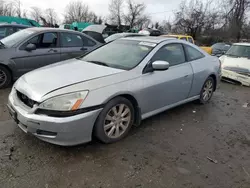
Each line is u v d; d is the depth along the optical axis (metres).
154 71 3.67
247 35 29.42
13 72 5.49
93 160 2.83
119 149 3.11
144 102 3.54
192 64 4.52
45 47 5.93
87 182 2.46
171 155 3.06
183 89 4.31
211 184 2.57
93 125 2.93
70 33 6.45
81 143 2.89
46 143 3.10
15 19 17.70
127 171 2.68
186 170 2.77
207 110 4.88
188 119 4.32
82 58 4.18
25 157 2.79
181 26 33.00
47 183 2.40
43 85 2.92
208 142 3.50
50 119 2.67
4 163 2.66
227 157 3.12
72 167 2.68
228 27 29.91
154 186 2.47
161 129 3.80
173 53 4.21
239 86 7.51
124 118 3.34
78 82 2.94
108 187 2.41
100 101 2.92
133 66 3.52
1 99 4.75
